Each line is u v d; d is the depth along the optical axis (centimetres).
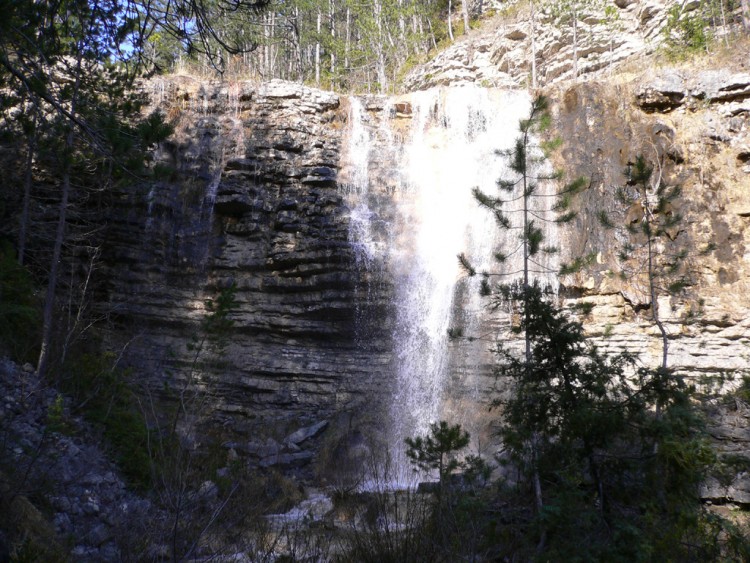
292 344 2116
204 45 714
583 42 3084
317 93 2480
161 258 2109
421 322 2197
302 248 2164
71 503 855
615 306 1930
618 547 543
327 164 2389
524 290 751
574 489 587
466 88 2598
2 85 741
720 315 1822
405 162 2525
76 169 868
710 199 1984
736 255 1925
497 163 2420
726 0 2769
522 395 682
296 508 1249
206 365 1867
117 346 1873
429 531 661
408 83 3756
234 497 838
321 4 3656
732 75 2098
